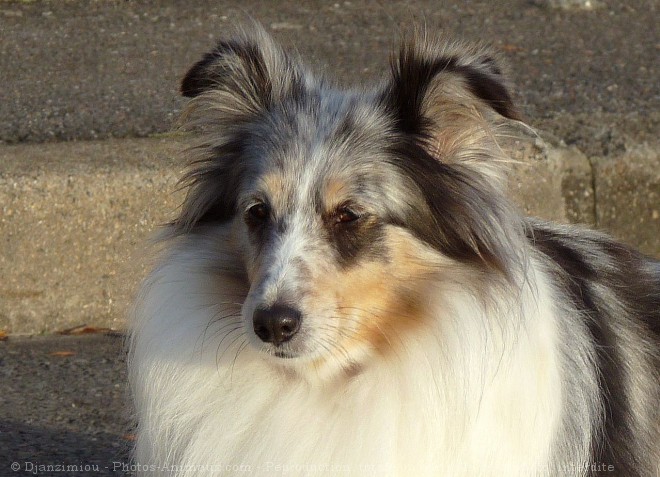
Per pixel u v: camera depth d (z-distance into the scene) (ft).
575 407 25.91
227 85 28.45
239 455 26.09
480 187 26.50
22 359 38.22
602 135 45.50
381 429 25.49
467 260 26.04
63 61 59.41
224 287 26.84
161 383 26.76
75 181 40.04
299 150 26.48
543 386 25.29
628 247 31.40
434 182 26.25
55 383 36.37
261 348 24.86
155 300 27.14
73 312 40.78
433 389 25.45
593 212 44.14
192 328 26.68
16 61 59.36
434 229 26.12
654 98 50.96
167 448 26.71
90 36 64.59
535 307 25.61
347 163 26.09
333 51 59.62
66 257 40.37
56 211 40.01
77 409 34.65
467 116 26.43
